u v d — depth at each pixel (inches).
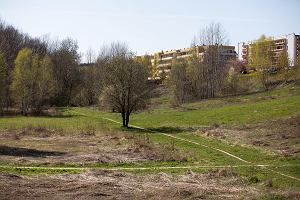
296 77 3452.3
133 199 709.9
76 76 4308.6
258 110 2094.0
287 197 745.0
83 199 697.0
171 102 3159.5
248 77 3806.6
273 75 3779.5
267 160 1176.8
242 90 3479.3
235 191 790.5
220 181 900.6
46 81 3319.4
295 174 997.2
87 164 1069.8
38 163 1055.0
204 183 871.7
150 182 863.1
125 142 1501.0
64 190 754.2
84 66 4618.6
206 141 1553.9
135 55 2122.3
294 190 811.4
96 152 1264.8
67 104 4148.6
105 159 1131.9
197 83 3472.0
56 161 1091.9
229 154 1284.4
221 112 2219.5
